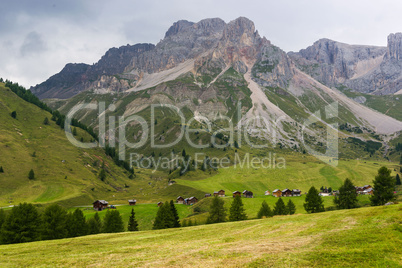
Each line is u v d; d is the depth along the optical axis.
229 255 33.50
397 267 26.69
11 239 66.62
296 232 44.16
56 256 39.91
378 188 79.06
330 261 28.84
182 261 32.62
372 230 37.50
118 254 39.25
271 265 28.88
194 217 124.06
